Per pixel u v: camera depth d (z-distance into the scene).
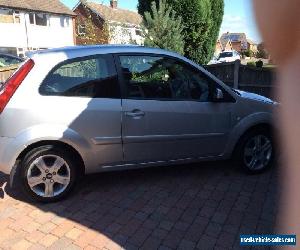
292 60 0.60
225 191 4.08
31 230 3.27
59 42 35.94
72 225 3.35
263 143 4.60
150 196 3.96
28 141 3.51
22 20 32.50
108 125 3.77
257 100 4.45
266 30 0.60
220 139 4.33
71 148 3.75
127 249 2.98
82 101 3.68
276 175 4.53
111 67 3.84
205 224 3.36
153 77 4.02
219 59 32.66
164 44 10.52
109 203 3.79
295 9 0.58
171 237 3.15
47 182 3.73
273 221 3.38
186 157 4.24
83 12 37.69
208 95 4.24
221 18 14.73
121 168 3.99
